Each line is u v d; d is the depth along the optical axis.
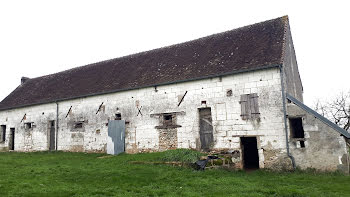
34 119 19.86
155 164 11.15
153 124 14.45
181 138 13.50
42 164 12.35
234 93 12.36
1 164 12.17
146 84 14.78
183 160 10.77
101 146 16.20
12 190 7.26
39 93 20.88
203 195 6.90
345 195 6.98
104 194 7.06
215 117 12.70
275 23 14.10
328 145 10.34
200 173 9.68
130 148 15.03
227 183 8.26
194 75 13.41
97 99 16.81
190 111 13.41
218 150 12.41
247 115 11.93
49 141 18.91
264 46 12.84
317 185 8.23
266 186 8.10
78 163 12.47
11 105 21.34
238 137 12.02
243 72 12.23
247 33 14.58
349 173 9.91
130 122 15.23
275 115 11.32
